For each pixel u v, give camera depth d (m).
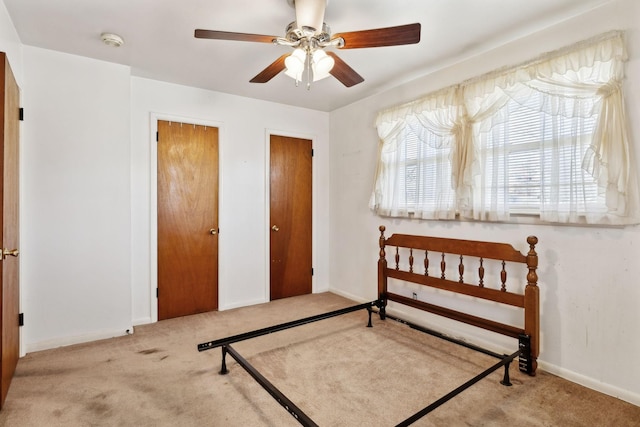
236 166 3.85
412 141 3.31
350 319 3.44
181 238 3.52
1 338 1.86
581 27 2.15
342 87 3.56
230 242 3.82
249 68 3.06
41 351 2.65
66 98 2.78
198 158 3.60
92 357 2.54
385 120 3.52
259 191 4.02
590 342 2.15
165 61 2.92
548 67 2.23
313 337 2.95
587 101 2.10
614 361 2.05
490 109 2.57
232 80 3.36
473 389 2.12
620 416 1.85
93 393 2.05
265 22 2.29
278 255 4.20
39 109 2.67
